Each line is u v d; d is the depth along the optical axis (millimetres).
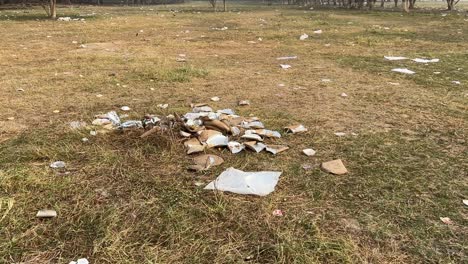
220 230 2662
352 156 3750
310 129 4426
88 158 3678
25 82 6438
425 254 2434
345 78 6859
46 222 2738
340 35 12773
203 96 5715
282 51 9828
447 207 2918
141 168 3498
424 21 18031
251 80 6699
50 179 3281
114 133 4223
